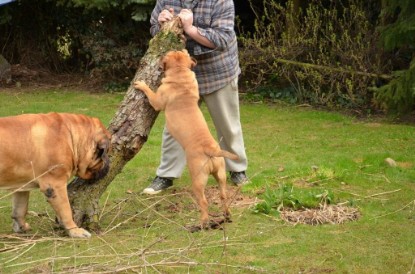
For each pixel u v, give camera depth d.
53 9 13.21
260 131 9.19
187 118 5.38
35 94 11.94
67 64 13.67
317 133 9.02
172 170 6.49
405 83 9.31
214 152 5.22
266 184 6.28
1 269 4.49
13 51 13.71
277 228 5.31
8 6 12.88
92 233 5.25
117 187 6.64
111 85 12.41
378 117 10.11
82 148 5.11
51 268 4.45
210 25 6.05
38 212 5.85
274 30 11.36
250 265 4.56
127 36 12.54
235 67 6.39
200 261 4.63
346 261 4.64
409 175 6.80
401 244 4.95
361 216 5.61
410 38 9.18
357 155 7.67
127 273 4.43
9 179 4.89
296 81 11.35
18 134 4.85
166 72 5.54
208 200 6.11
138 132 5.47
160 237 4.95
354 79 10.59
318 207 5.80
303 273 4.45
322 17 11.45
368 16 10.95
